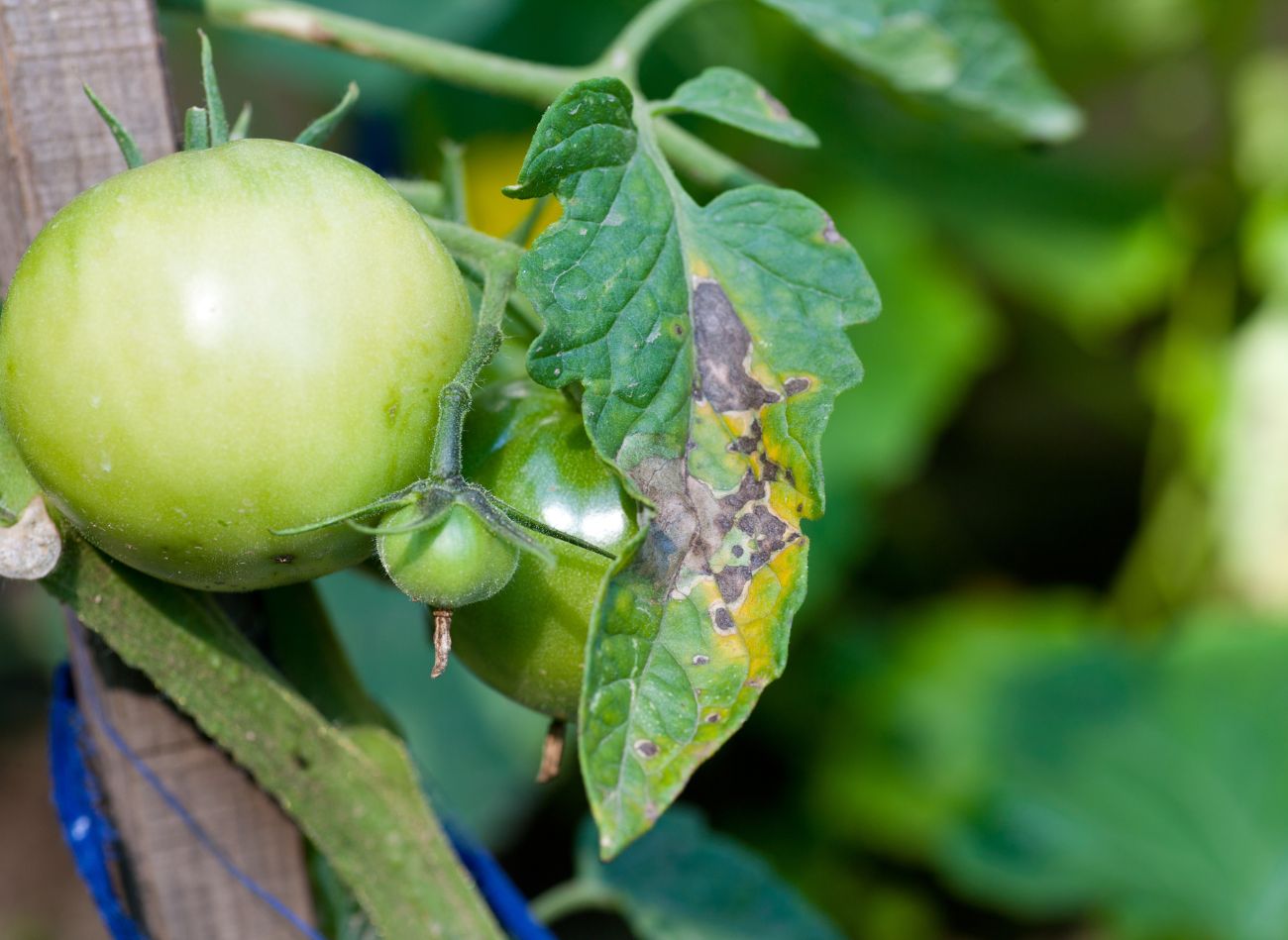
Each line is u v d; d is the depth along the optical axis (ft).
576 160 1.56
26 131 1.64
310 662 1.70
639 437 1.54
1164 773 3.80
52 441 1.50
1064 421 4.88
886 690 4.30
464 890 1.69
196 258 1.48
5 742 4.63
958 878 3.79
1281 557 4.39
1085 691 4.00
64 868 4.32
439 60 1.79
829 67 3.62
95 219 1.49
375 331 1.49
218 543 1.51
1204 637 4.02
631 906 2.00
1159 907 3.59
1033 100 2.14
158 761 1.73
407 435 1.51
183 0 1.77
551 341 1.53
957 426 4.91
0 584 1.65
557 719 1.67
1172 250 4.24
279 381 1.48
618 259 1.56
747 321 1.57
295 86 4.07
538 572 1.59
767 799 4.40
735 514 1.54
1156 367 4.49
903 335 3.79
